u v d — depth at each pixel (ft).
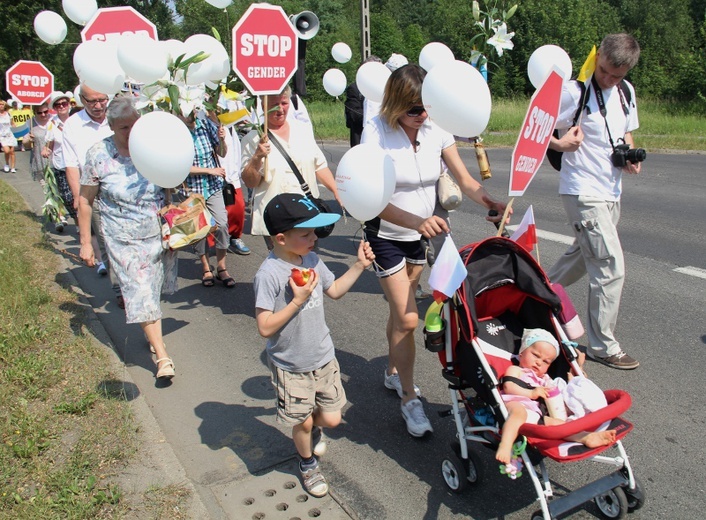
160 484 11.21
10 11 107.96
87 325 18.28
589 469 11.82
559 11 94.89
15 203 36.24
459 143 58.39
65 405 13.33
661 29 108.99
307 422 11.01
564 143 14.38
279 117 17.57
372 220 12.33
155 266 15.14
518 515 10.65
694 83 87.51
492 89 91.91
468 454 11.14
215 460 12.40
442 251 10.34
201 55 15.49
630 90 15.62
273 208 10.21
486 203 12.13
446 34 105.91
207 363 16.65
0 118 51.60
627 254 24.14
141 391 15.17
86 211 15.15
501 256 11.50
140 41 15.01
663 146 53.67
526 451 9.90
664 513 10.57
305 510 10.94
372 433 13.26
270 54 16.87
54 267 23.98
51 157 28.22
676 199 32.89
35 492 10.79
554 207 32.09
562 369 11.27
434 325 10.84
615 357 15.62
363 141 12.29
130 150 13.00
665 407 13.78
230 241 26.71
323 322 10.93
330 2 134.51
